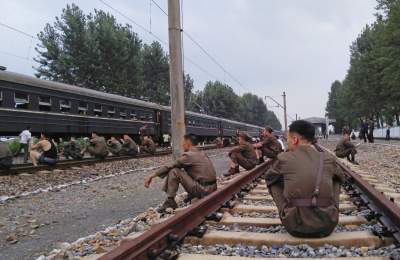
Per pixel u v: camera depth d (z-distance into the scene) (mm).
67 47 52594
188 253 4027
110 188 10500
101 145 18156
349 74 63812
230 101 103625
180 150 11078
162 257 3730
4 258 4949
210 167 6980
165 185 6754
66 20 53094
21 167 13891
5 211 7762
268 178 4594
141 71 59656
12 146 19250
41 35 53844
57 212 7637
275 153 13641
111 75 54375
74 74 52375
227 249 4199
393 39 33250
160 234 3922
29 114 18375
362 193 6953
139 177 12953
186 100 83750
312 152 4348
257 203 7086
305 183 4230
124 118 26750
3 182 11516
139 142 29562
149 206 7941
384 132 59969
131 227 5609
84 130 22297
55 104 20203
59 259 4598
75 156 18328
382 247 4039
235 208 6191
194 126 36875
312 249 4055
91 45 52375
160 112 32281
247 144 11719
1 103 16906
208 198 5621
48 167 14352
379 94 50094
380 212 5145
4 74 17141
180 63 11203
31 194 9641
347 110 70312
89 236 5461
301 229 4242
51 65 53375
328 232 4309
